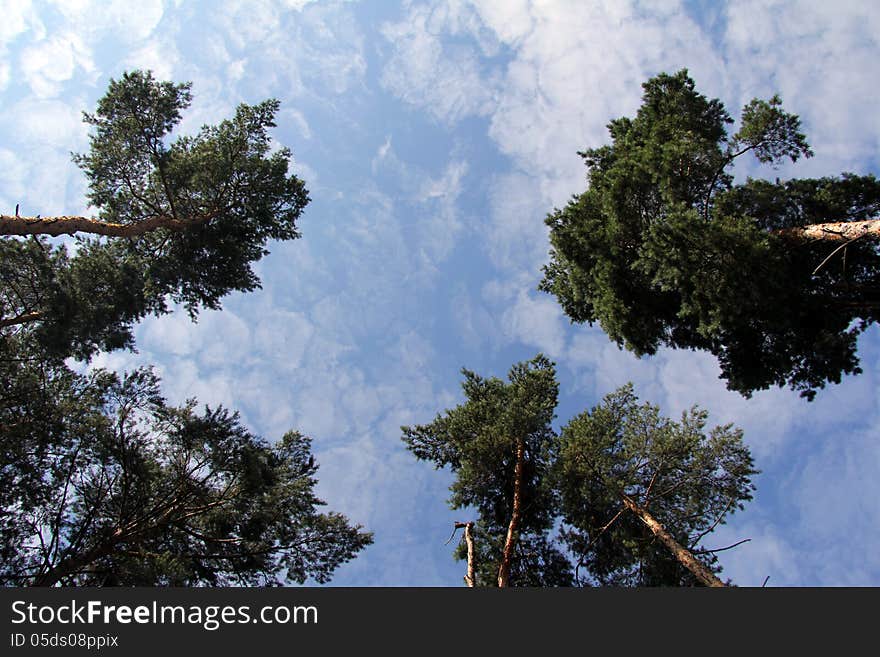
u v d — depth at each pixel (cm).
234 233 1527
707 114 1342
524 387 1652
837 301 1160
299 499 1412
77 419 1113
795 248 1143
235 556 1295
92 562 1109
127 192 1448
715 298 1048
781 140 1105
